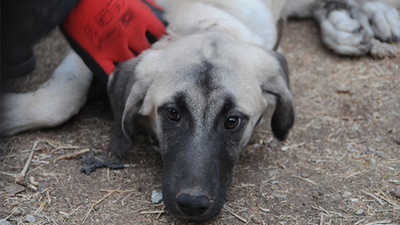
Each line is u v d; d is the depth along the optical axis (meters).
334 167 1.12
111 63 1.13
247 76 1.04
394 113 1.25
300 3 1.46
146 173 1.10
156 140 1.17
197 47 1.06
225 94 1.01
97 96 1.27
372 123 1.23
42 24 1.11
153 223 1.01
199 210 0.96
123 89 1.09
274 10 1.31
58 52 1.39
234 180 1.09
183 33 1.13
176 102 1.02
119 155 1.13
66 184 1.07
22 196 1.04
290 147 1.17
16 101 1.15
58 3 1.10
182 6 1.18
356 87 1.32
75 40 1.13
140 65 1.08
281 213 1.03
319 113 1.26
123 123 1.08
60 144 1.15
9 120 1.14
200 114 1.01
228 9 1.19
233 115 1.02
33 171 1.08
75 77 1.21
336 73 1.36
